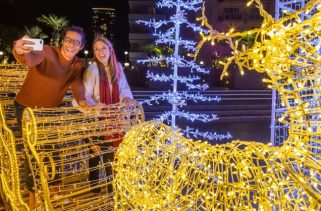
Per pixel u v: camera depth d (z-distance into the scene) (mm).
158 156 2342
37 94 3541
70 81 3709
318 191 1836
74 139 3102
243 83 18453
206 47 20594
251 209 1954
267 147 2031
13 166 3045
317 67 1801
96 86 3916
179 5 6043
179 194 2184
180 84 16922
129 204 2381
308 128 1836
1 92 4824
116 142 3625
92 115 3307
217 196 2068
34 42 3236
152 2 26922
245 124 11414
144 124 2557
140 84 22609
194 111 12773
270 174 1916
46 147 3201
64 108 3174
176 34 6176
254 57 1861
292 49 1780
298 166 1885
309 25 1819
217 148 2184
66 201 3230
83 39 3615
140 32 26797
